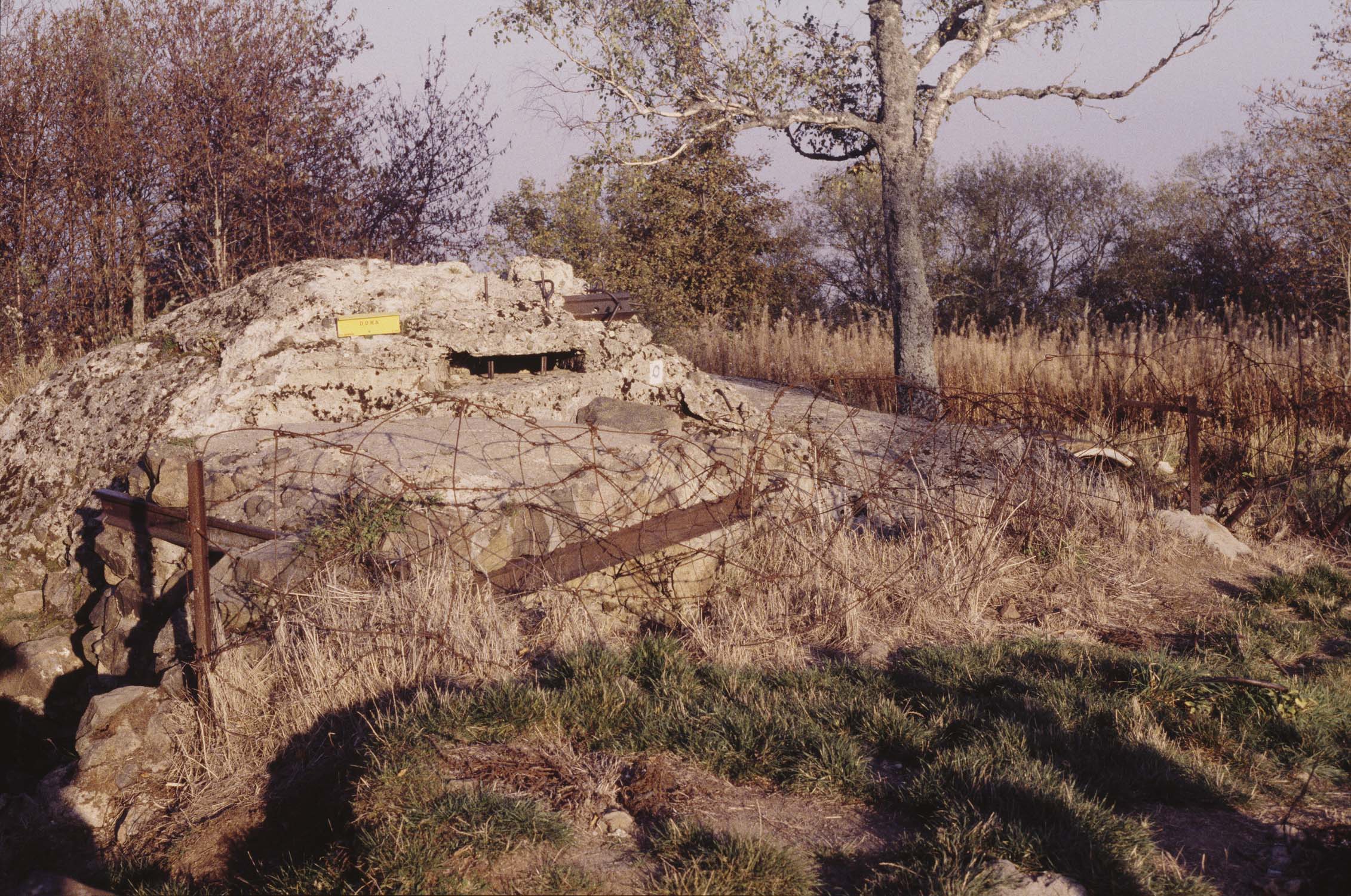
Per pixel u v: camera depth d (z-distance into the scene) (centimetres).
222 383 848
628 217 2594
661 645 541
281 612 539
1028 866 351
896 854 360
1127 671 530
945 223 3553
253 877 398
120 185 1656
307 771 460
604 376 954
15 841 452
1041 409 1209
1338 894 354
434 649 519
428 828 359
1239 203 2114
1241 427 1026
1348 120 1675
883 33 1345
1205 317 1966
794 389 1471
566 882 335
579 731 446
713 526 680
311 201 1773
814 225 3616
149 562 703
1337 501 866
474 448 725
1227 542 784
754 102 1377
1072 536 751
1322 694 494
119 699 505
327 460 700
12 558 848
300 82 1783
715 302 2520
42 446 941
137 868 420
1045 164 3447
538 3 1309
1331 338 1401
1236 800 414
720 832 369
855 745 436
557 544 636
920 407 1277
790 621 625
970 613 641
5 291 1539
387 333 888
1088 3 1391
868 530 730
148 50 1686
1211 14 1366
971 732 455
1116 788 414
